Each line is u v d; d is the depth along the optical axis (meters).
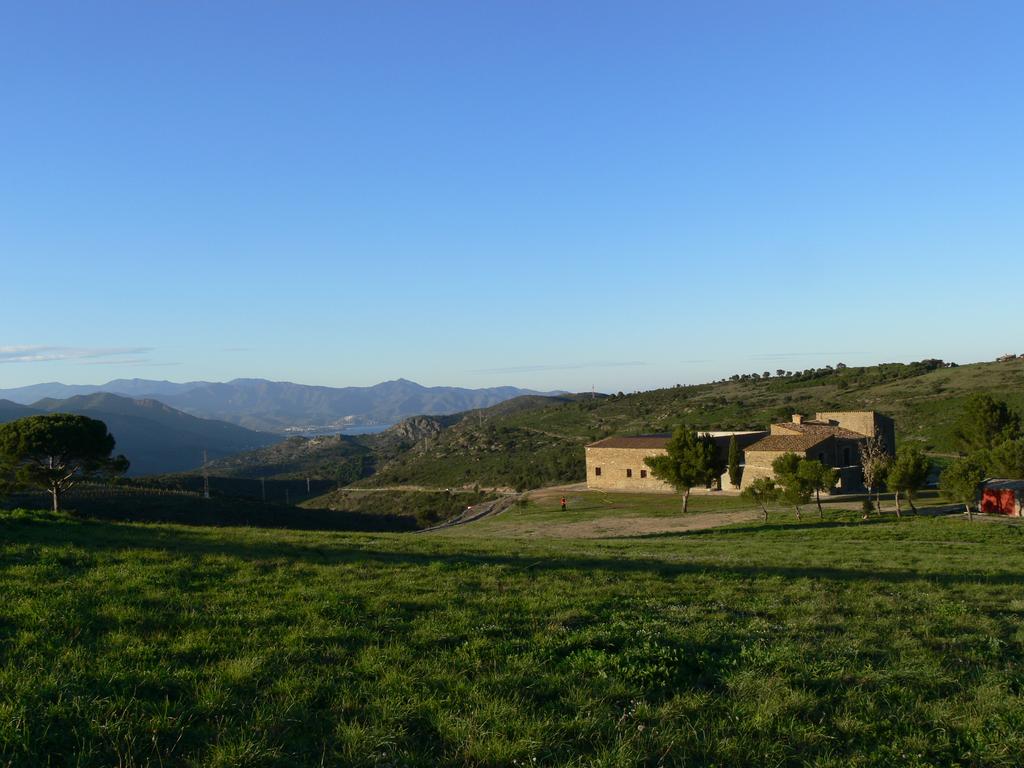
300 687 8.48
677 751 7.39
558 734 7.57
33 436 53.97
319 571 17.05
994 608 15.45
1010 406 111.25
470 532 61.44
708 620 13.09
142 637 10.21
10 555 16.59
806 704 8.58
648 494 84.06
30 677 8.09
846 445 77.19
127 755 6.66
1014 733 7.89
